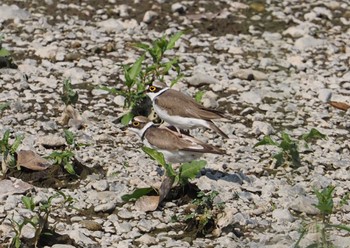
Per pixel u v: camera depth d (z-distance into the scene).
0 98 15.52
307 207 12.94
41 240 11.72
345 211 12.98
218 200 12.91
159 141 13.17
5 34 17.75
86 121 15.08
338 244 12.08
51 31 18.05
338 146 14.89
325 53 18.14
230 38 18.42
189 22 18.88
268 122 15.62
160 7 19.28
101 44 17.67
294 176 13.90
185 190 13.00
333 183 13.73
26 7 18.81
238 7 19.59
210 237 12.15
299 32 18.78
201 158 14.19
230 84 16.69
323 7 19.91
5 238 11.73
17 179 13.12
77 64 16.94
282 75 17.22
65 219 12.34
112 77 16.59
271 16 19.39
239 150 14.54
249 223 12.51
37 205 12.57
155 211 12.65
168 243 11.90
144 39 18.05
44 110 15.31
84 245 11.73
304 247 11.91
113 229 12.19
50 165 13.48
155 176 13.53
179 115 13.88
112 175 13.47
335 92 16.75
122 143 14.51
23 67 16.58
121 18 18.80
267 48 18.17
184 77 16.75
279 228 12.46
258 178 13.75
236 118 15.63
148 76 16.16
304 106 16.22
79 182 13.26
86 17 18.69
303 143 14.88
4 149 13.17
